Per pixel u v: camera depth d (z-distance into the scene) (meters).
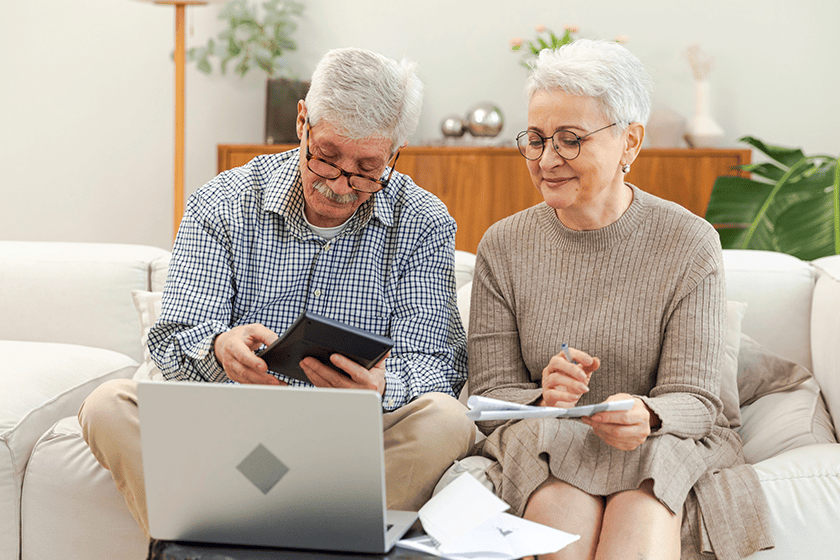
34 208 3.39
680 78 3.11
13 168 3.37
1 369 1.56
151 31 3.28
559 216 1.37
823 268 1.68
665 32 3.11
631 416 1.10
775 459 1.28
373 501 0.93
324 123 1.24
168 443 0.96
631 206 1.33
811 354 1.67
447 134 3.06
